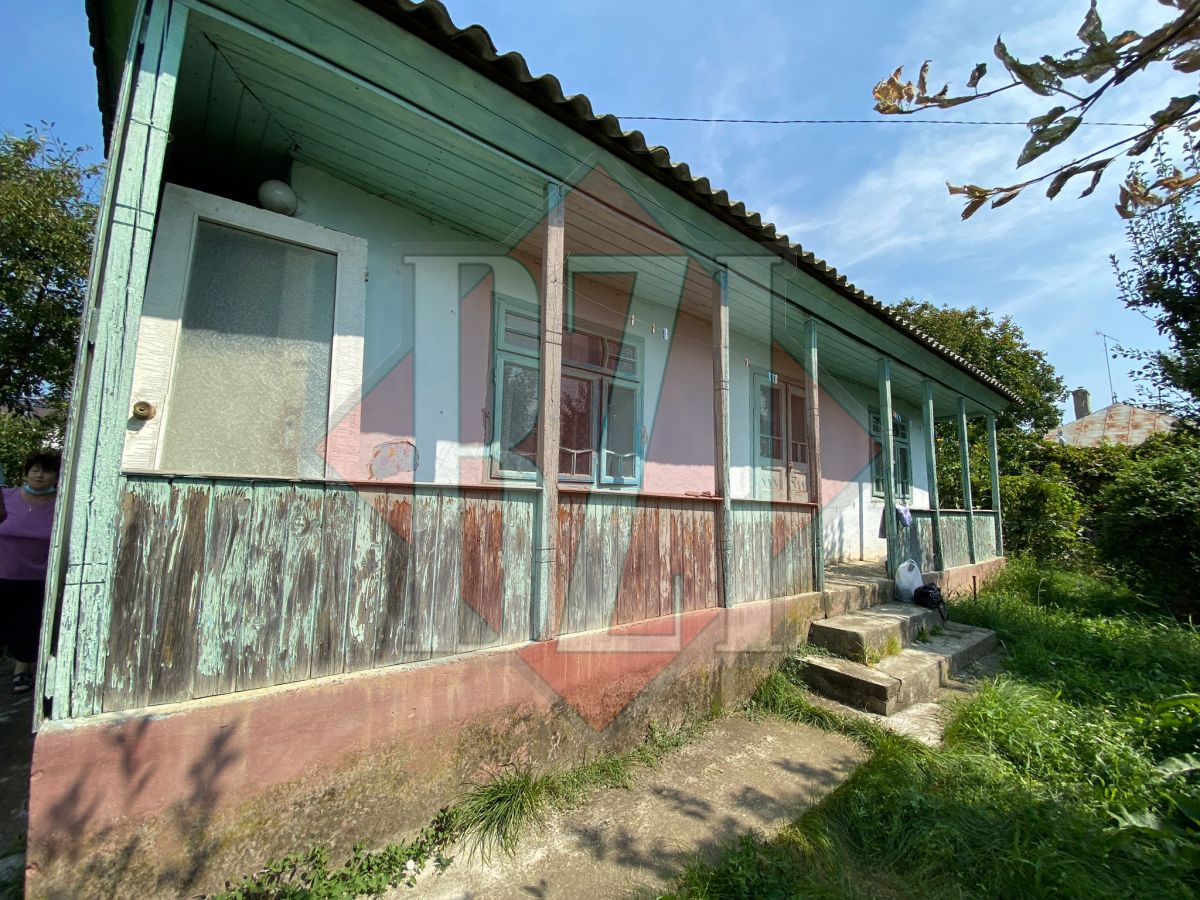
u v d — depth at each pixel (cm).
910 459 1025
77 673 171
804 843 239
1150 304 835
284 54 239
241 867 191
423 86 264
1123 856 230
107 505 178
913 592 586
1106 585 823
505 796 251
